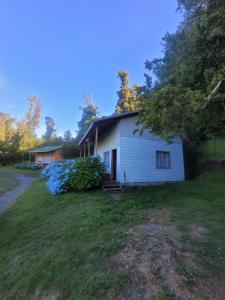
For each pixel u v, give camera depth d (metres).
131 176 11.95
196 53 8.08
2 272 4.31
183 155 14.41
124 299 3.05
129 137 12.26
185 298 2.96
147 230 5.08
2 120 49.97
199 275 3.38
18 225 6.94
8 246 5.47
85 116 40.12
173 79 10.82
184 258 3.81
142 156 12.50
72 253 4.43
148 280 3.33
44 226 6.43
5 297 3.61
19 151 40.12
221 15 5.86
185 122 6.21
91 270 3.76
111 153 13.15
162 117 5.79
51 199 9.76
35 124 58.59
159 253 3.99
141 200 8.34
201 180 11.76
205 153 13.78
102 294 3.19
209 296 2.99
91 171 11.09
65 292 3.39
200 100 5.31
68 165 12.11
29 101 59.69
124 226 5.47
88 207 7.55
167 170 13.31
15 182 18.83
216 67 7.06
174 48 12.90
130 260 3.87
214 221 5.46
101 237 4.94
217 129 8.67
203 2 6.59
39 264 4.25
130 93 32.25
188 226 5.23
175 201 7.91
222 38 6.87
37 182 17.92
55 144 45.12
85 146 20.27
